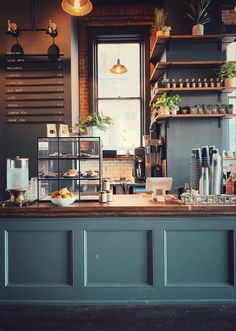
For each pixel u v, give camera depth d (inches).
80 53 265.4
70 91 194.7
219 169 116.8
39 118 194.7
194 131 197.8
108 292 110.7
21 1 193.9
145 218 109.8
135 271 111.0
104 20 264.7
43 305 110.9
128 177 257.9
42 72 194.7
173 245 110.5
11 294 111.5
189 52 196.9
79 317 103.4
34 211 109.3
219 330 95.3
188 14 191.5
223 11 223.0
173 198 120.3
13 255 111.7
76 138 122.6
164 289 110.0
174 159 197.5
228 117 195.2
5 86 194.7
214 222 109.3
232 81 187.9
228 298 109.9
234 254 109.2
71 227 110.0
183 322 99.6
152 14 263.6
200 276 110.7
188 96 197.2
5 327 98.0
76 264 110.3
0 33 194.1
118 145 272.7
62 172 128.3
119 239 110.8
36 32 194.1
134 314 104.7
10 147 194.5
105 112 273.6
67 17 194.2
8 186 118.0
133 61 274.5
